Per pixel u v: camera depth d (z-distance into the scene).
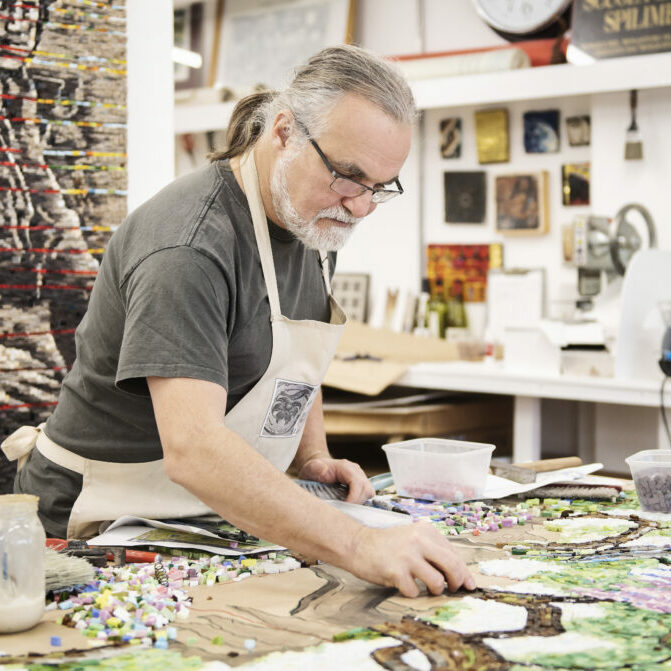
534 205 5.05
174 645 1.12
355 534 1.35
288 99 1.58
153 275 1.46
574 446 5.05
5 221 2.53
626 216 4.62
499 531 1.69
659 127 4.50
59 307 2.63
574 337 4.09
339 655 1.08
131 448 1.73
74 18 2.61
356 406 4.34
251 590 1.35
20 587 1.16
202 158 6.27
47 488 1.83
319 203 1.56
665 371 3.70
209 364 1.44
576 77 4.56
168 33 2.85
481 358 4.98
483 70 4.86
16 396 2.57
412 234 5.52
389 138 1.49
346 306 5.70
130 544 1.55
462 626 1.18
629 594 1.30
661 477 1.81
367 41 5.73
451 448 2.00
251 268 1.62
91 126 2.66
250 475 1.35
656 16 4.39
